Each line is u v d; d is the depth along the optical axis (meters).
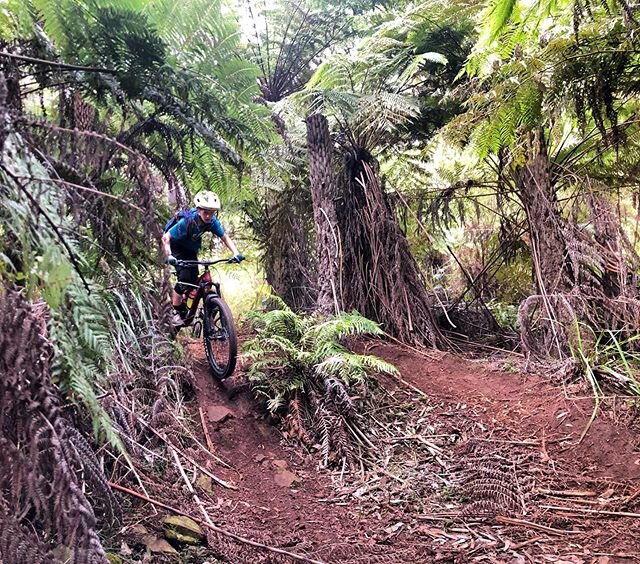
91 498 2.18
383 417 4.04
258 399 3.98
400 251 5.53
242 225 6.57
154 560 2.18
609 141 4.40
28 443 1.23
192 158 3.31
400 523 2.81
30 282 1.31
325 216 4.98
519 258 6.07
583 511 2.83
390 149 6.25
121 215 1.98
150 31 2.32
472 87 4.78
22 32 2.15
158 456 2.86
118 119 3.05
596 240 4.44
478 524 2.77
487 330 5.98
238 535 2.53
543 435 3.63
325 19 6.23
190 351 4.41
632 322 4.02
